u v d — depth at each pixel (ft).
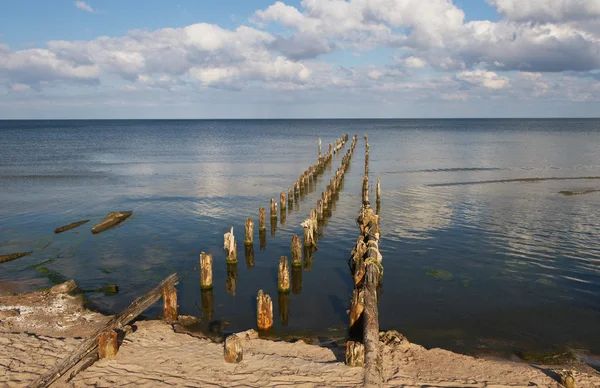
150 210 90.22
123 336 36.94
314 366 31.42
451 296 48.08
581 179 123.75
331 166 164.76
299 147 256.11
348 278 54.54
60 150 237.66
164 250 64.95
